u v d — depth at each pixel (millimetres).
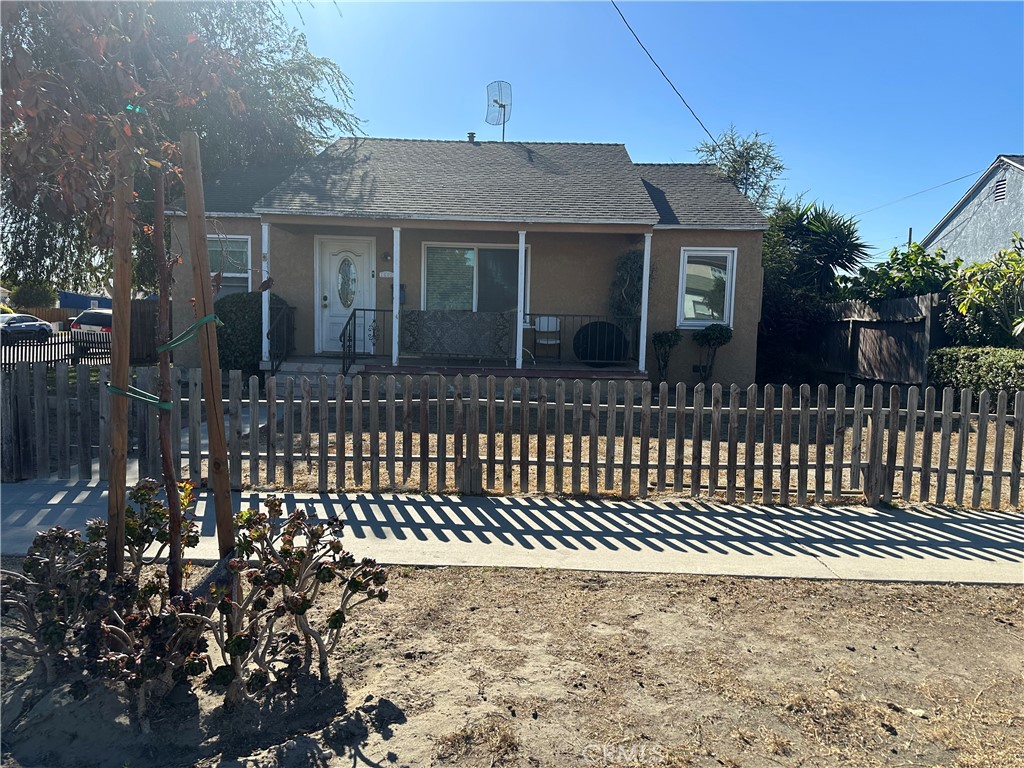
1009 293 12570
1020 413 6500
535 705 3197
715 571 4930
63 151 2992
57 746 2875
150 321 17031
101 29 2949
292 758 2809
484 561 5020
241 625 3338
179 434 6547
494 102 18125
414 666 3533
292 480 6711
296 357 13711
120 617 3246
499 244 14367
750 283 14438
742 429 10781
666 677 3467
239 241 14242
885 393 14977
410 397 6637
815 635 3975
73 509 5863
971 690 3412
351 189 13430
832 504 6648
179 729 3016
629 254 13922
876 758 2875
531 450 8789
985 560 5238
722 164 26734
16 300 33250
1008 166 21594
